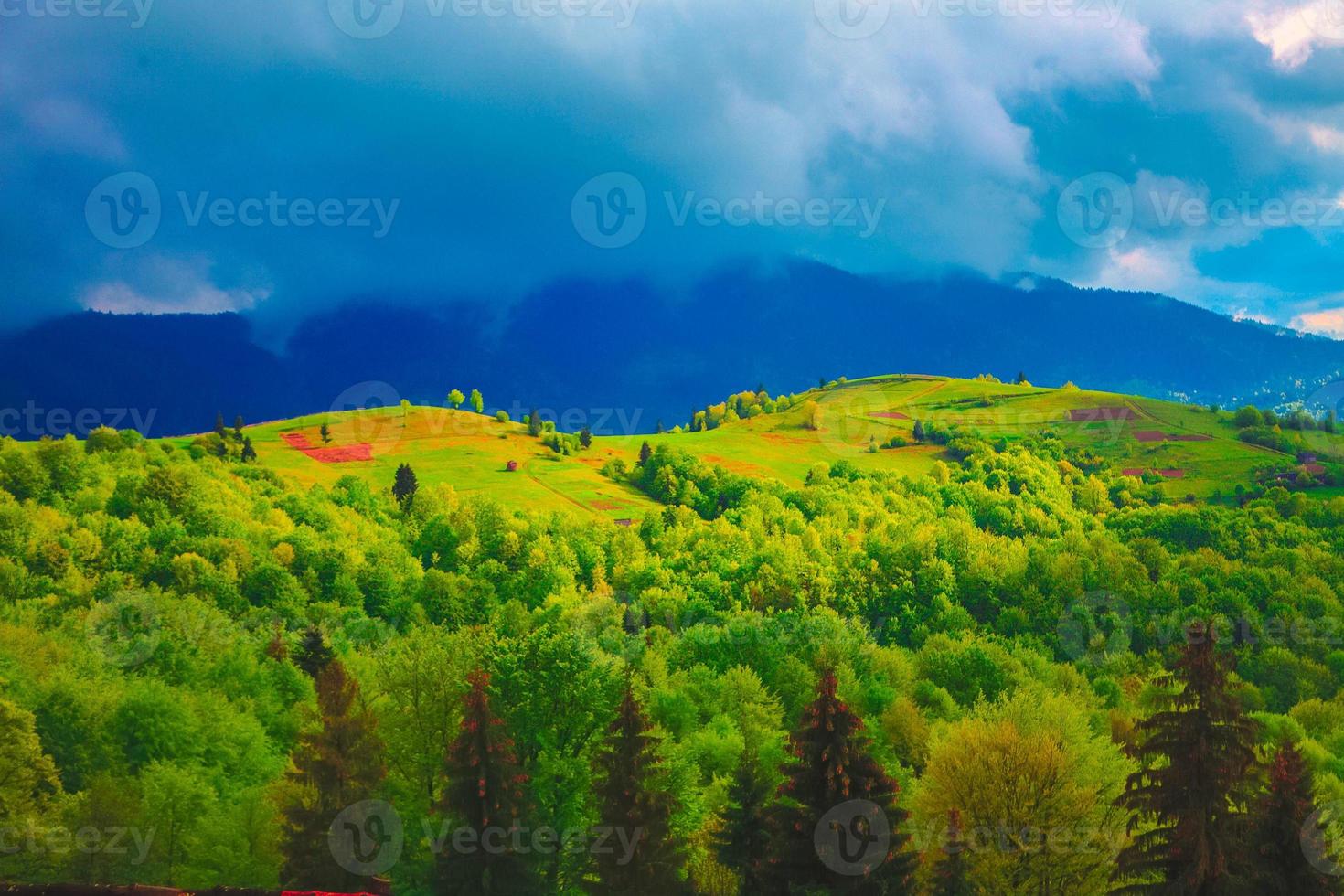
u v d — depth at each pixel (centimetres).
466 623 16788
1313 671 13612
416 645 5947
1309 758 7656
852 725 3612
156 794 5125
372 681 6675
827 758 3559
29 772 5259
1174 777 3366
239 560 16362
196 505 19638
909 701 7919
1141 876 3544
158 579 15475
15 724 5312
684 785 5034
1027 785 4419
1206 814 3316
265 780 5809
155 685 6350
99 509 19700
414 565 19875
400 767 5250
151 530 17350
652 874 3881
